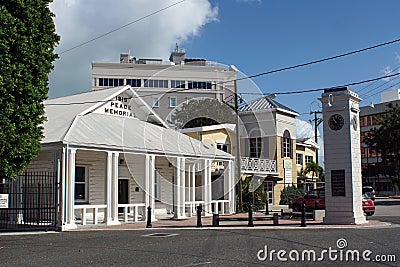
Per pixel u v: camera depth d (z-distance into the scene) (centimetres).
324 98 1884
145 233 1529
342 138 1850
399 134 4269
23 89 1341
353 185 1825
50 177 1761
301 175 4184
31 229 1622
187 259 971
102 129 1984
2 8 1296
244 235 1444
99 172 2123
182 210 2192
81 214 1858
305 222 1816
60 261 970
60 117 2017
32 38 1378
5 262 967
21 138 1338
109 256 1026
